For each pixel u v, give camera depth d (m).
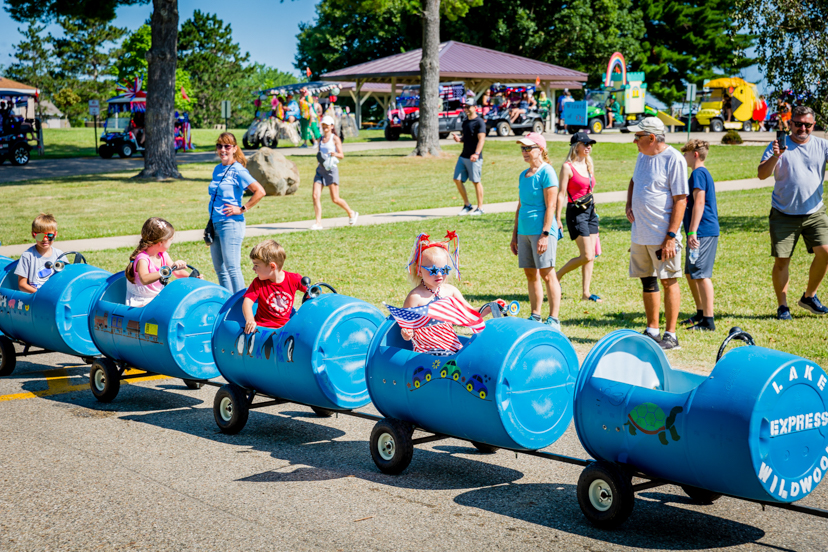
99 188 23.30
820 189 8.29
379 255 12.64
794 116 8.25
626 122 42.69
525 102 39.91
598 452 4.12
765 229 13.95
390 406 4.89
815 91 13.20
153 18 25.42
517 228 8.15
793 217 8.34
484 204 19.08
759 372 3.55
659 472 3.88
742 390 3.53
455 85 38.28
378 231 15.06
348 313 5.29
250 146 38.47
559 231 8.17
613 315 8.88
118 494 4.55
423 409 4.67
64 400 6.67
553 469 5.05
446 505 4.41
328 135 15.43
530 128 39.81
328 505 4.39
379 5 33.00
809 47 12.99
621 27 59.75
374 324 5.45
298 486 4.70
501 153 30.62
